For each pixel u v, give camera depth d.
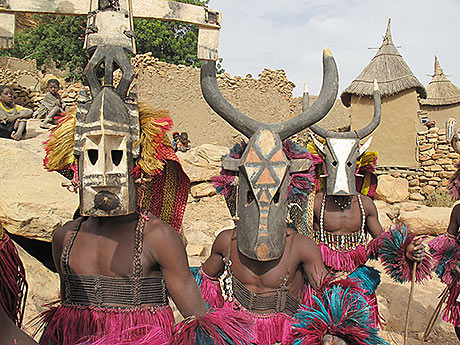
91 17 2.05
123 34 2.04
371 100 14.77
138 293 1.98
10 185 4.46
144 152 1.99
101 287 1.98
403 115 14.23
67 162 2.09
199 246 6.79
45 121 9.49
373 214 4.30
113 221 2.04
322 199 4.19
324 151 4.15
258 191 2.47
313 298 2.35
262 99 19.86
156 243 2.01
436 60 18.88
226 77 18.81
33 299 3.62
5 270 1.54
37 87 21.25
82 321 1.95
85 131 1.85
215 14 2.35
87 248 2.05
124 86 1.96
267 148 2.53
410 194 13.62
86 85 2.02
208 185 9.79
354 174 4.14
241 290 2.67
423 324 5.36
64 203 4.45
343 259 4.07
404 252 3.58
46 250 4.60
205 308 2.05
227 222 8.95
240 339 1.96
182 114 16.77
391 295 6.10
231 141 18.00
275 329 2.57
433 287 6.36
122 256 2.00
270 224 2.46
